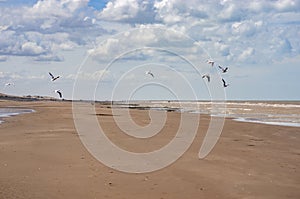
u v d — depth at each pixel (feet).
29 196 37.91
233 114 179.01
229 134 94.48
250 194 41.09
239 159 60.08
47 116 144.05
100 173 48.88
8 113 164.55
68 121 121.39
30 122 116.88
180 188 42.80
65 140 76.84
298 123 126.72
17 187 41.09
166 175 48.80
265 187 43.93
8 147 66.85
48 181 44.16
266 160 59.62
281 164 56.65
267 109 232.73
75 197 38.27
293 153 66.54
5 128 98.37
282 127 111.55
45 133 88.43
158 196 39.58
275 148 72.13
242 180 46.83
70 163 54.34
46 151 63.52
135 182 44.96
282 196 40.63
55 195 38.68
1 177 45.44
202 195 40.34
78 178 45.93
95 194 39.60
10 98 437.99
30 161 55.06
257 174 50.08
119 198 38.47
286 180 47.21
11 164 52.75
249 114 177.99
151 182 45.16
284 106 287.48
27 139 77.56
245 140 83.41
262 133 97.09
